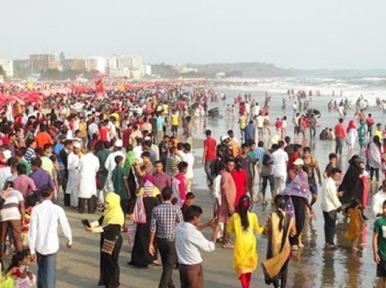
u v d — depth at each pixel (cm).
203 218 1675
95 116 3059
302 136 4112
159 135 3119
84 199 1700
